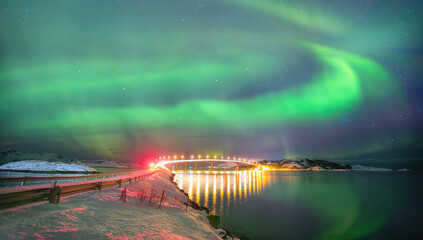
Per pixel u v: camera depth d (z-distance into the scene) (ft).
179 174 552.41
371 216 121.19
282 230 87.92
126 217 31.99
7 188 25.98
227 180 394.52
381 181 453.99
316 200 176.65
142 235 27.12
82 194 38.24
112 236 24.09
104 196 40.16
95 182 43.96
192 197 157.28
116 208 35.09
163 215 41.60
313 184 352.28
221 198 162.71
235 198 168.04
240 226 90.58
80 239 21.36
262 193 213.05
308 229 91.81
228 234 58.44
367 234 88.22
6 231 18.60
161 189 90.58
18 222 20.66
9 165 164.76
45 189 28.37
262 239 75.61
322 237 82.69
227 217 105.70
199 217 59.52
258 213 118.42
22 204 24.91
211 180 367.45
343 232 89.97
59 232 21.34
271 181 411.34
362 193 231.09
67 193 34.30
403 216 121.90
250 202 154.10
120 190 50.06
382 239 82.64
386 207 149.89
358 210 138.00
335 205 153.99
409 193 231.50
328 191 247.50
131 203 41.91
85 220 26.09
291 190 250.78
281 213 121.90
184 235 34.12
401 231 93.61
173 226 36.50
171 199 70.23
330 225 99.30
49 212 24.94
